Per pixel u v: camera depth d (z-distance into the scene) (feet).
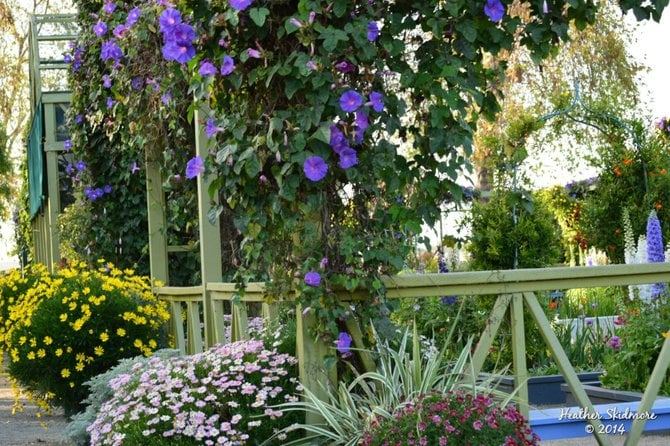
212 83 11.06
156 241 22.27
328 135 9.92
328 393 11.27
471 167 10.86
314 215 11.00
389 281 11.31
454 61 10.43
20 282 27.12
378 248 10.85
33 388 20.29
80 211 25.80
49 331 19.31
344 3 10.05
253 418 11.96
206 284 16.90
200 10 10.63
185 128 19.19
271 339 13.70
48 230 41.39
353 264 10.84
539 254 21.30
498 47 10.77
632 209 24.72
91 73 22.95
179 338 20.25
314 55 10.18
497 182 21.42
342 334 11.03
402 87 10.78
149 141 19.97
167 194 23.70
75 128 24.98
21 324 19.97
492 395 10.75
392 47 10.36
